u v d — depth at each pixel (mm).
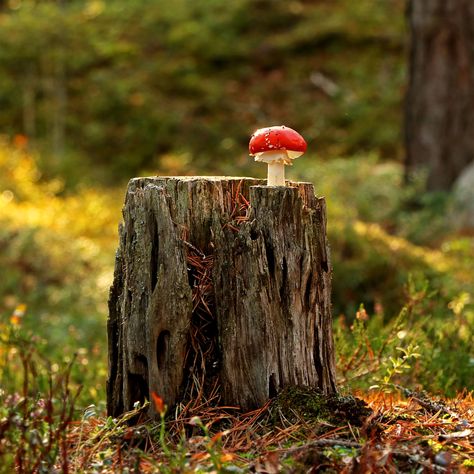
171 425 3520
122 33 22688
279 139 3701
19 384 5250
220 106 20016
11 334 5348
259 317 3545
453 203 12992
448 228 12641
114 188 16625
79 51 21125
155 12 23594
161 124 19203
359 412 3518
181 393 3627
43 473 3045
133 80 20531
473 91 13969
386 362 4816
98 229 12773
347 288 8414
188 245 3662
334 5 24109
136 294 3598
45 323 7949
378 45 21953
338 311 8266
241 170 16375
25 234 10703
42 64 19984
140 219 3598
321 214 3752
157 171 17406
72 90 20297
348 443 3195
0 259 9984
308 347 3676
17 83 19656
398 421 3574
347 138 18703
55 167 16781
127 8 23844
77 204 13883
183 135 19047
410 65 14523
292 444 3320
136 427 3443
